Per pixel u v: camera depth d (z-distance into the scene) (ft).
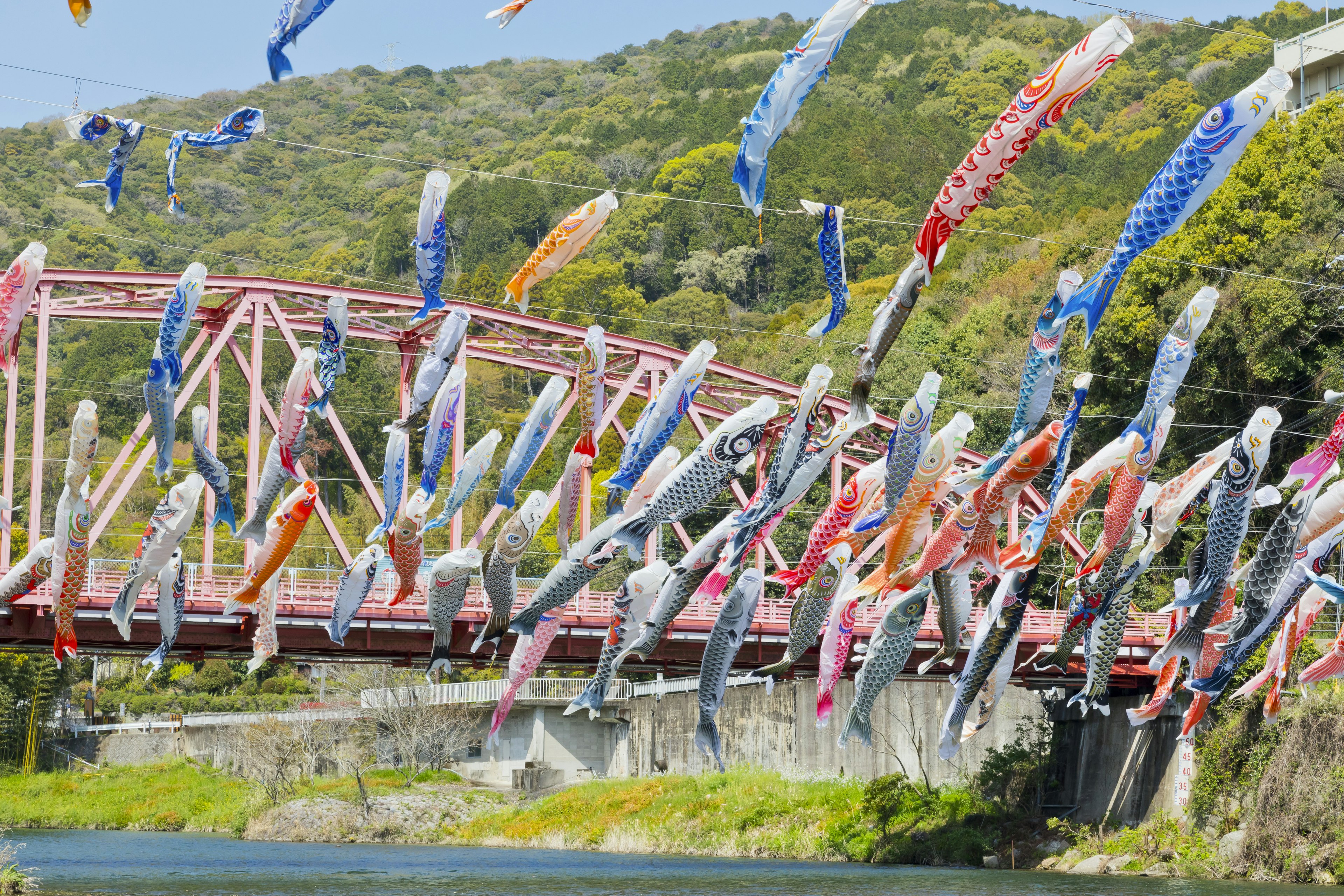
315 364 122.62
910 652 124.06
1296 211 300.20
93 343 607.78
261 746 390.42
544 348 267.80
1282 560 121.60
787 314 636.89
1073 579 126.00
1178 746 246.68
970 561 116.47
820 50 89.71
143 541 122.93
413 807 356.79
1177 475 309.01
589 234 107.24
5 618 198.29
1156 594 295.89
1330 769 214.48
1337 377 286.25
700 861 270.67
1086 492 115.34
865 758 312.29
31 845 319.88
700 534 415.64
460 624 219.20
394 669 391.45
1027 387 111.04
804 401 110.22
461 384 121.29
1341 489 120.37
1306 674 137.80
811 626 121.39
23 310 113.39
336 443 550.36
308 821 348.79
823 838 279.28
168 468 120.57
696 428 278.46
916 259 98.73
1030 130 92.02
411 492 518.78
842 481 293.84
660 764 377.30
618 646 118.62
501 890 205.46
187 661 227.20
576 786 359.66
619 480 116.26
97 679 578.66
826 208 102.32
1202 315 111.65
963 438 112.06
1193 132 95.71
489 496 504.43
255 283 237.45
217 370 229.45
